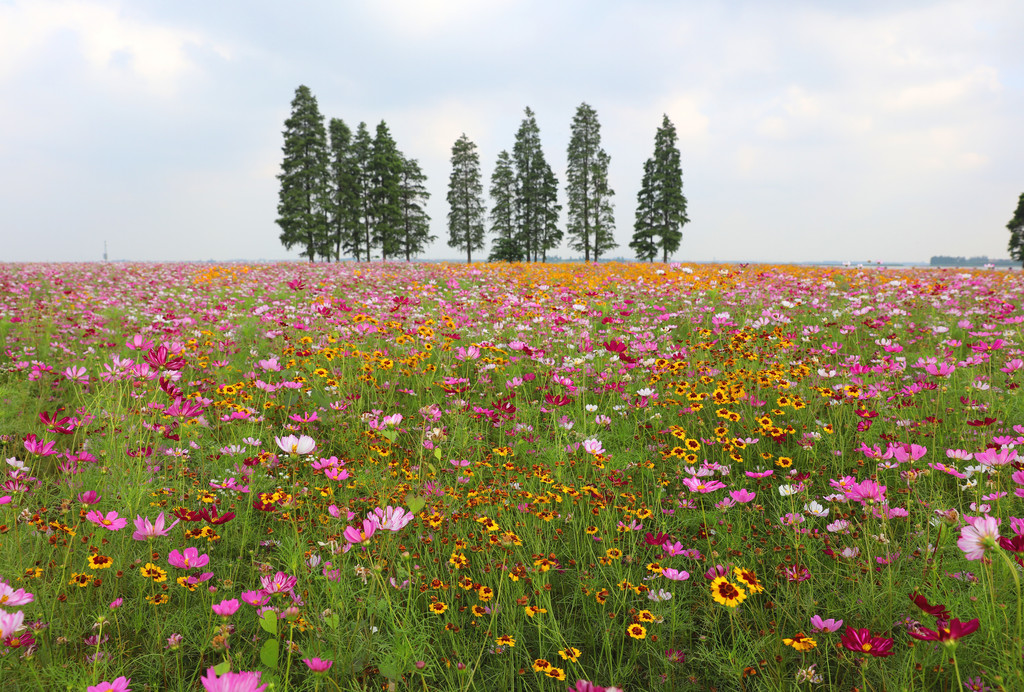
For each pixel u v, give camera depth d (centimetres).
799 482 316
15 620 173
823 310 839
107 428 365
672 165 4909
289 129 4481
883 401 432
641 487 355
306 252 4544
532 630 240
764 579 255
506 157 5100
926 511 284
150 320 781
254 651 212
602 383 507
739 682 201
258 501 268
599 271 1645
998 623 198
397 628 209
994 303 755
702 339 652
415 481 329
